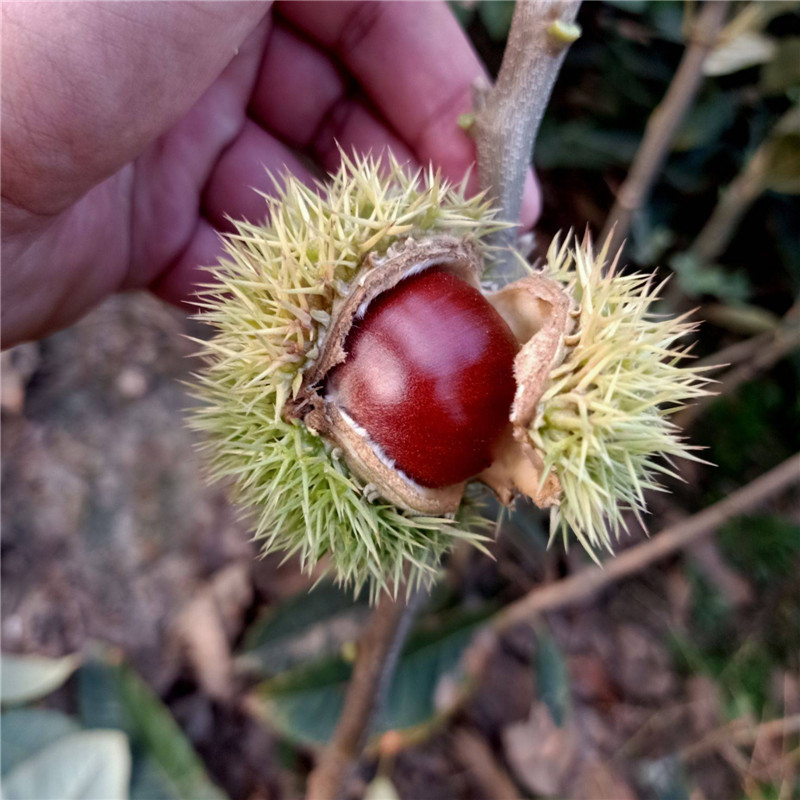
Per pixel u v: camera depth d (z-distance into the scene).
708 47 0.13
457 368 0.10
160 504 0.19
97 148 0.10
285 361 0.10
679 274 0.19
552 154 0.19
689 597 0.20
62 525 0.18
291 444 0.10
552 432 0.10
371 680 0.13
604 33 0.18
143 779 0.15
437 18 0.14
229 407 0.10
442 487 0.11
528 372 0.10
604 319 0.09
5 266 0.12
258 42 0.15
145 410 0.20
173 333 0.21
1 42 0.09
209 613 0.18
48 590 0.18
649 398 0.10
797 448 0.21
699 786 0.19
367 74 0.15
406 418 0.10
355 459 0.10
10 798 0.13
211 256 0.17
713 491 0.21
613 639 0.20
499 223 0.10
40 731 0.15
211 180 0.16
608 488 0.09
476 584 0.19
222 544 0.19
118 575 0.18
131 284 0.16
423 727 0.16
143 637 0.18
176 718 0.17
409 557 0.10
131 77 0.09
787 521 0.21
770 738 0.19
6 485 0.18
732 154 0.18
